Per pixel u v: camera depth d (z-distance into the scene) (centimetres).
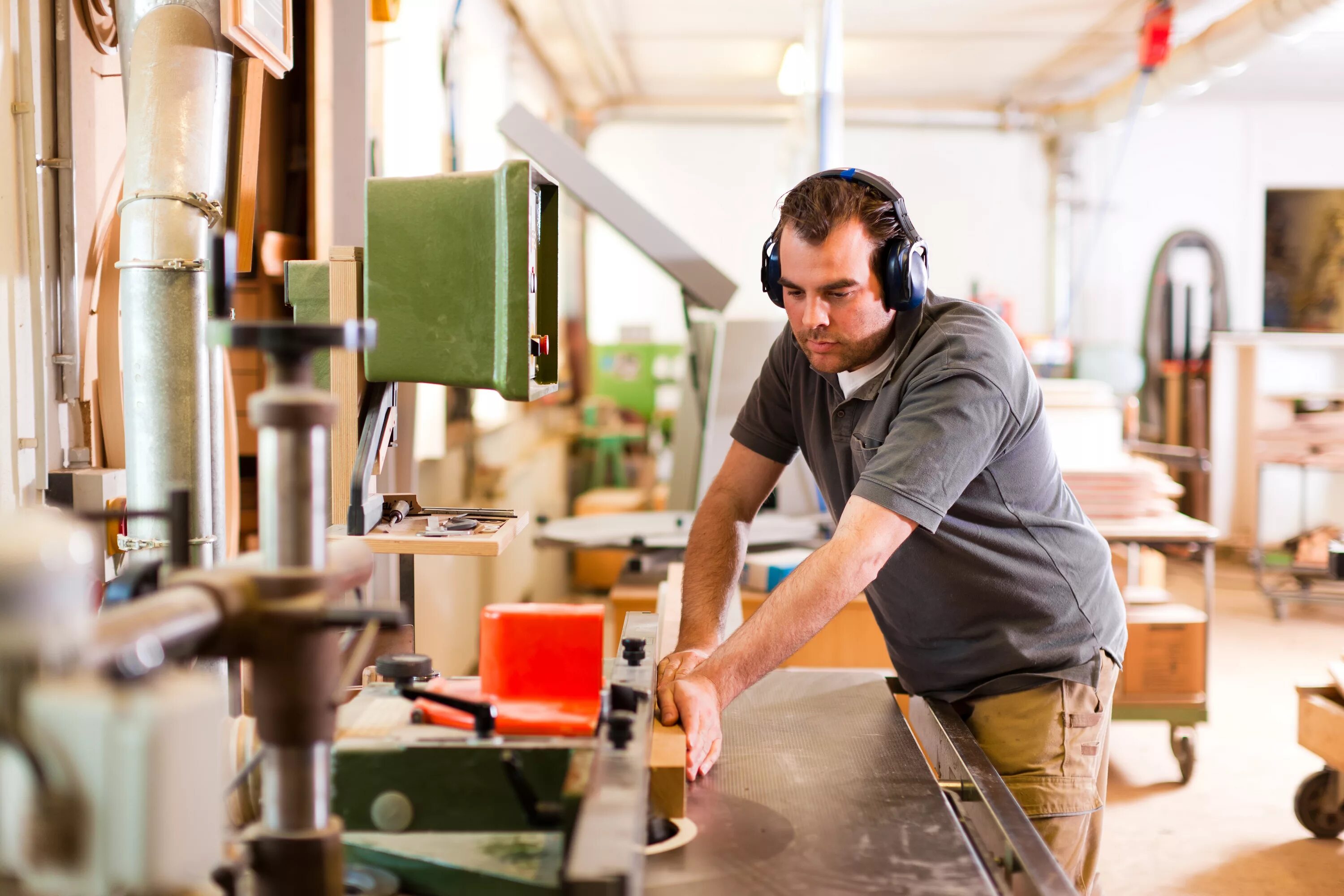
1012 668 144
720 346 303
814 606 119
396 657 101
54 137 180
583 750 80
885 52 602
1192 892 257
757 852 94
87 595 49
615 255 730
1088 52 601
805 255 130
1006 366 131
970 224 733
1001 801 105
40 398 177
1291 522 674
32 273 175
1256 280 711
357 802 81
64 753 47
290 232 269
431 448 354
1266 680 421
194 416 154
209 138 155
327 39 255
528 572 521
